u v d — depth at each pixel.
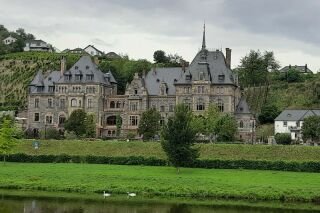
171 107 180.00
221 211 75.88
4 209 74.44
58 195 87.19
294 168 115.56
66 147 136.00
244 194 87.94
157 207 78.00
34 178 99.12
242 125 174.88
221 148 128.38
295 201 85.50
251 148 127.19
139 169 113.94
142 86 182.38
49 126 186.88
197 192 89.50
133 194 87.94
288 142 153.12
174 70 185.50
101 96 185.12
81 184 94.50
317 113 185.62
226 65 178.62
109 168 114.69
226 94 173.25
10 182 95.75
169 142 109.31
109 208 76.50
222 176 103.88
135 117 182.38
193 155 109.31
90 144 136.62
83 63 188.88
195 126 137.25
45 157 128.12
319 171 114.12
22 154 128.50
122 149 132.75
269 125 196.00
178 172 108.81
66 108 185.62
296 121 183.38
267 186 91.88
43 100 188.75
